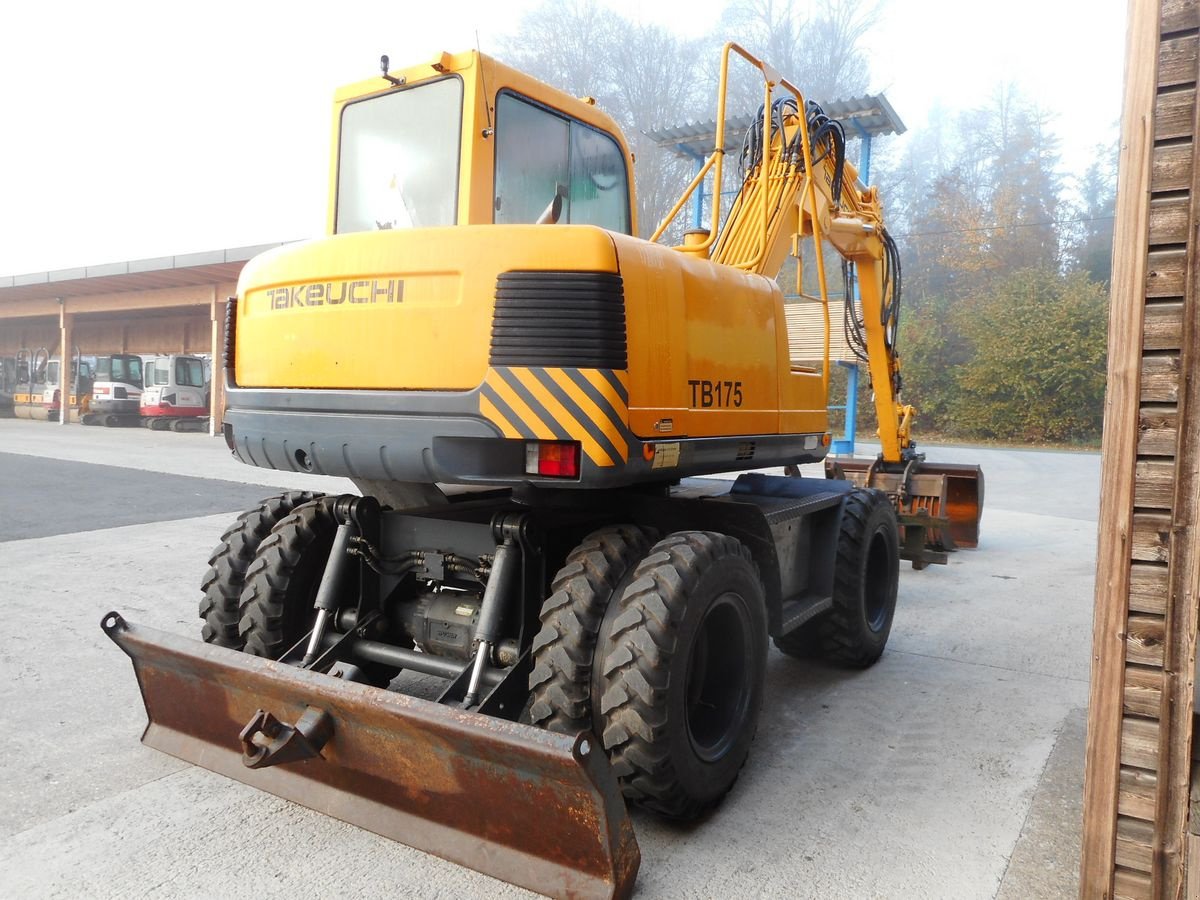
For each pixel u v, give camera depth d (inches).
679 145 729.0
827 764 137.4
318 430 118.5
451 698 113.2
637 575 111.3
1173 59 81.4
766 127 184.5
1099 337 1069.8
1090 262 1448.1
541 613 112.7
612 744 104.7
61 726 146.1
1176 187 81.5
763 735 149.0
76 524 334.3
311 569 143.8
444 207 131.9
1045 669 186.5
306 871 104.4
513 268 107.3
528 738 89.5
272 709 112.8
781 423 153.5
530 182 140.3
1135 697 85.6
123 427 944.3
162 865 105.3
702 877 104.6
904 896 101.3
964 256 1478.8
